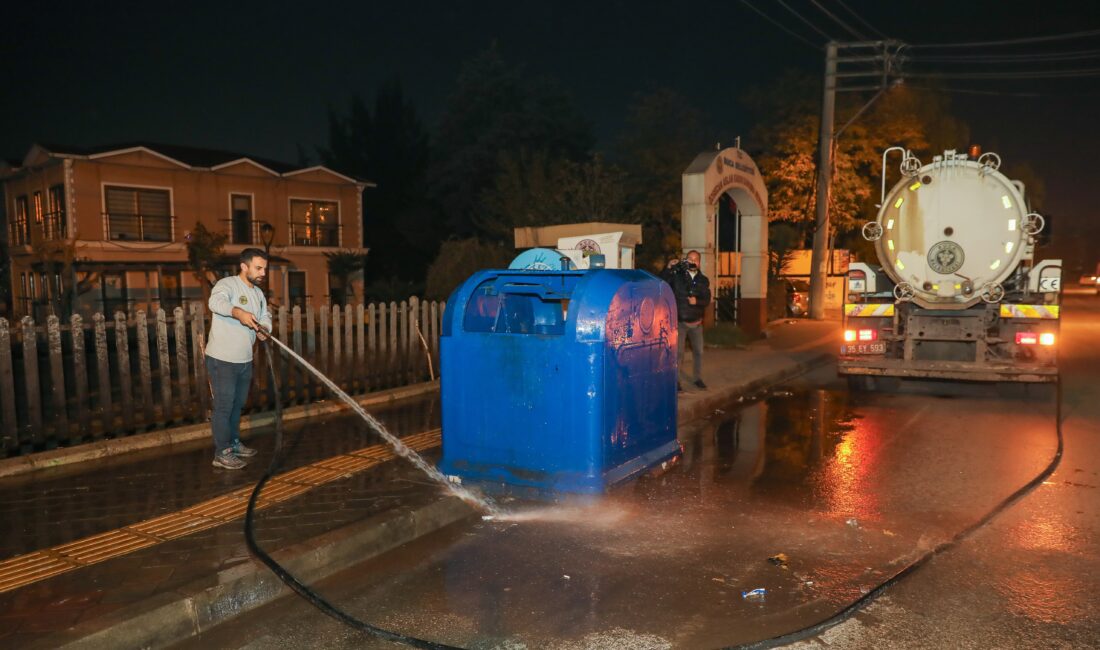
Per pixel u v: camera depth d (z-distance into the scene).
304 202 31.81
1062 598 4.13
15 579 4.08
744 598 4.17
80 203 25.77
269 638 3.80
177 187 27.88
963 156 10.05
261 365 8.44
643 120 33.00
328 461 6.40
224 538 4.66
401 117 44.66
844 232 32.03
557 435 5.32
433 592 4.29
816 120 29.47
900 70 23.06
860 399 10.52
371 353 9.54
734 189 16.70
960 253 10.05
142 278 27.48
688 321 10.04
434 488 5.63
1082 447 7.56
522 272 5.75
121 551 4.46
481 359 5.59
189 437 7.14
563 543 5.03
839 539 5.06
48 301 25.78
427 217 41.62
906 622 3.88
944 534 5.12
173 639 3.78
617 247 11.68
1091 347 16.83
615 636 3.76
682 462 7.15
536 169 23.94
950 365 10.24
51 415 8.74
